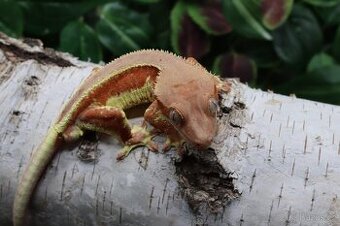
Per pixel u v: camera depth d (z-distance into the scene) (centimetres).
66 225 52
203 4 69
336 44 72
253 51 71
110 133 50
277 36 70
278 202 49
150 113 50
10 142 52
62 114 51
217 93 51
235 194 49
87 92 50
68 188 51
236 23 68
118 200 50
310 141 50
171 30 70
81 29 69
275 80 73
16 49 56
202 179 49
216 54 71
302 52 71
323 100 69
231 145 50
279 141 50
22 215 51
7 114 53
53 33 71
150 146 50
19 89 53
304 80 69
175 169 50
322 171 49
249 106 52
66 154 51
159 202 50
